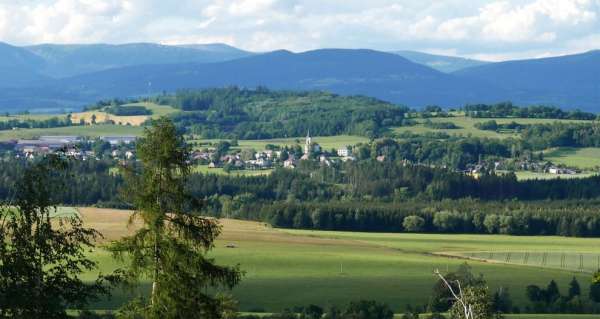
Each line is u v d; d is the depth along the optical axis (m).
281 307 186.62
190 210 57.16
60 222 54.22
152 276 55.81
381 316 177.00
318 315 176.12
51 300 51.28
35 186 52.28
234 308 58.75
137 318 55.81
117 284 55.50
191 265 55.66
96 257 175.50
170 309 55.19
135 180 56.88
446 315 172.00
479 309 92.25
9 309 50.44
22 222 51.78
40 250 52.06
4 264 50.81
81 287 53.69
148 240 55.84
